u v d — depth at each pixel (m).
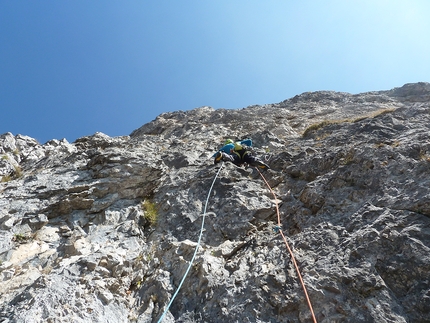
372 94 19.25
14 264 5.52
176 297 4.69
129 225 6.59
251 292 4.32
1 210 6.60
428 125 7.52
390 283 3.88
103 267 5.08
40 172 8.96
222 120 18.70
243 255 5.31
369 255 4.22
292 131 13.93
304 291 4.03
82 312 4.16
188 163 9.73
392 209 4.85
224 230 6.11
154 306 4.61
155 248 5.95
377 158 6.18
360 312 3.64
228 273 4.92
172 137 16.78
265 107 21.88
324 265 4.34
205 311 4.34
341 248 4.57
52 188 7.53
